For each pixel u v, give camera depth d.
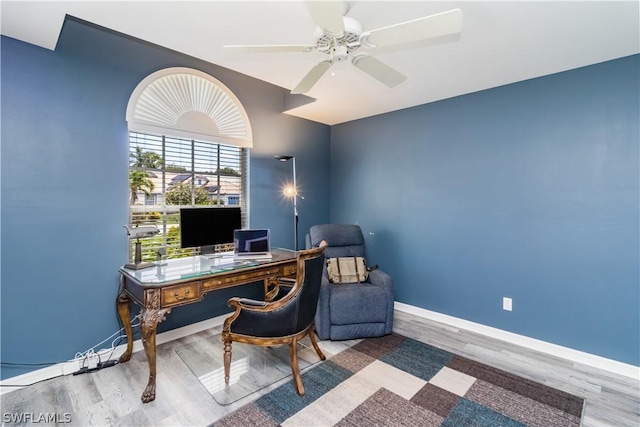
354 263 3.33
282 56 2.38
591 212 2.49
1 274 2.04
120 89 2.48
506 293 2.93
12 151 2.06
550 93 2.67
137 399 1.99
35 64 2.12
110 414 1.86
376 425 1.78
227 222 3.00
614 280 2.40
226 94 3.17
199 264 2.57
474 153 3.11
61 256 2.25
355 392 2.09
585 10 1.77
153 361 2.01
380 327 2.93
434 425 1.78
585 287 2.53
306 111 3.74
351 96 3.23
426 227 3.47
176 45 2.20
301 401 1.99
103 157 2.41
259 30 2.00
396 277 3.75
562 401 2.01
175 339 2.86
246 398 2.02
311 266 2.14
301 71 2.66
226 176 3.31
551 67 2.53
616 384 2.22
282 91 3.71
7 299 2.06
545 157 2.70
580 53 2.29
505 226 2.93
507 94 2.89
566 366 2.46
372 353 2.62
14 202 2.07
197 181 3.07
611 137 2.40
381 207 3.88
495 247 2.99
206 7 1.76
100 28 2.37
